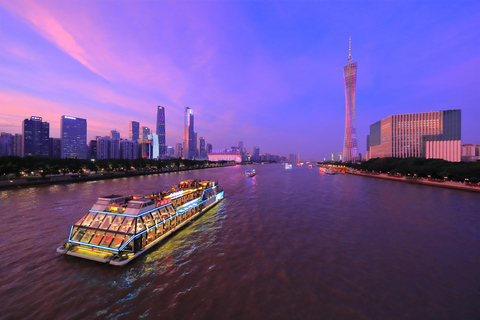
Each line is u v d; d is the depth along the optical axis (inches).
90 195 2015.3
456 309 502.3
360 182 3516.2
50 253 780.0
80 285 589.0
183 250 828.0
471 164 2837.1
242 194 2269.9
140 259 747.4
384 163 4500.5
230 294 552.7
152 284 597.0
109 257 700.0
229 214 1398.9
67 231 1008.2
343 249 844.6
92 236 771.4
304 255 788.0
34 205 1566.2
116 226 780.6
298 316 474.0
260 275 646.5
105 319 465.1
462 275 657.0
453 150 5477.4
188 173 6058.1
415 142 7436.0
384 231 1064.8
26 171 2792.8
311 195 2194.9
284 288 580.1
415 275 654.5
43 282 601.0
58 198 1851.6
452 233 1037.8
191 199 1302.9
